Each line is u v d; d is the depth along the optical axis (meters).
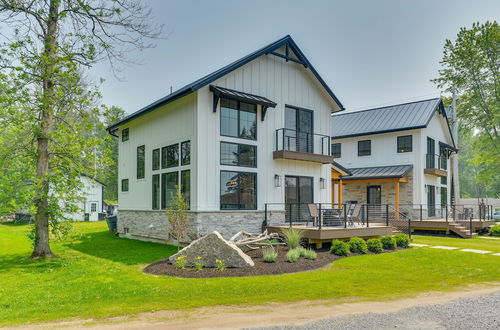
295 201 15.88
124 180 18.97
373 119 25.17
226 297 6.76
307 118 16.73
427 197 23.39
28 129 12.00
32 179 11.15
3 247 14.34
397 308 6.12
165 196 15.21
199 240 9.79
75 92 11.67
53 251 13.44
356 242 12.52
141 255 12.16
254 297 6.77
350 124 25.86
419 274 9.11
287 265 9.80
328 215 14.90
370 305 6.33
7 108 11.04
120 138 19.67
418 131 22.55
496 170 27.19
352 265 10.24
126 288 7.46
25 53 10.97
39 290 7.47
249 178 14.39
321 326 5.12
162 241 15.35
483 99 26.97
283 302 6.46
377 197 23.88
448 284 8.09
